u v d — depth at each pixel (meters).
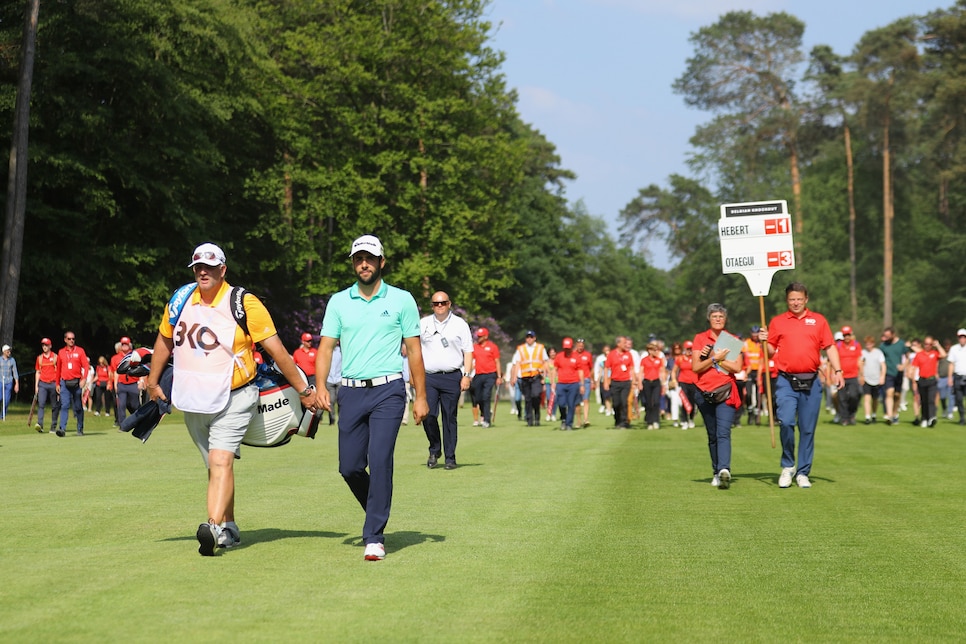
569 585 6.75
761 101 79.31
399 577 6.95
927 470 14.77
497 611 5.99
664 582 6.87
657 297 116.94
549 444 20.56
